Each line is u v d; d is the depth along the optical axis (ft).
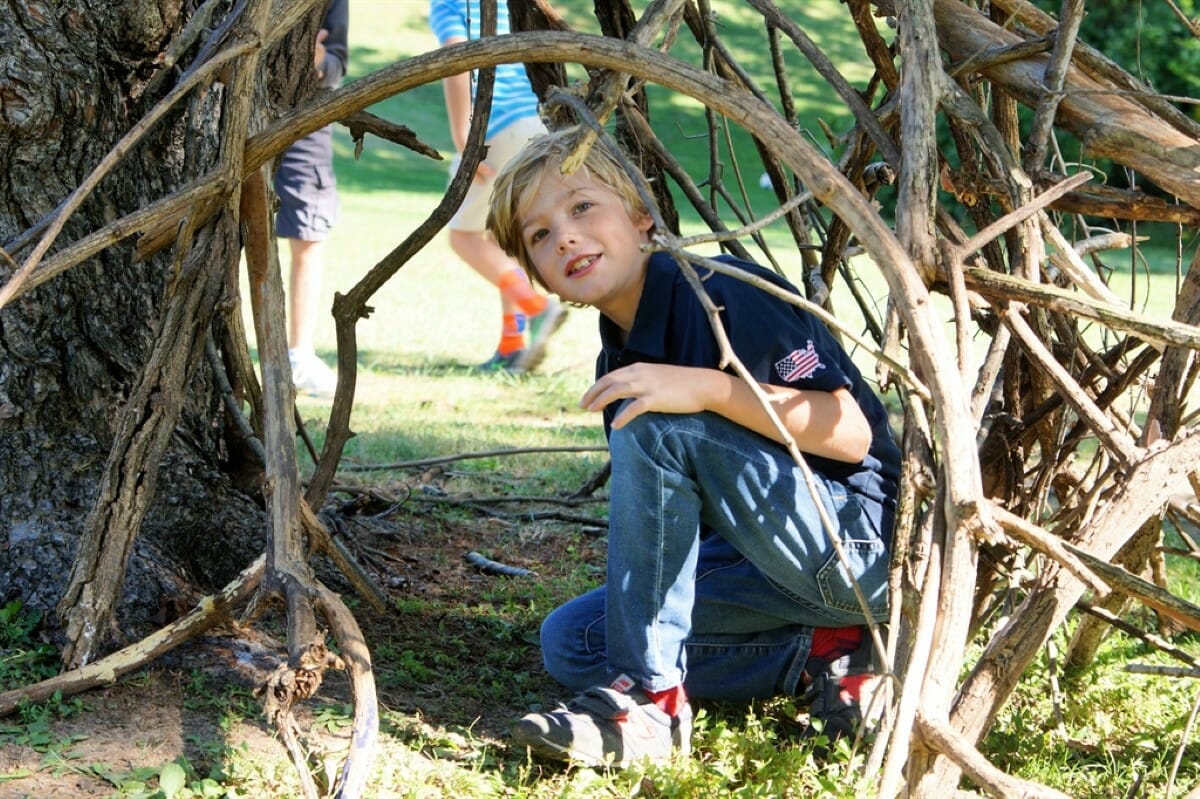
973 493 5.49
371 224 41.29
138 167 9.16
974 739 6.47
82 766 6.97
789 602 8.29
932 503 6.56
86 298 8.92
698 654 8.64
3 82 8.36
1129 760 8.54
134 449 7.66
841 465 8.02
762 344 7.77
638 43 7.01
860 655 8.50
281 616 9.24
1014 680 6.55
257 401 10.07
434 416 19.20
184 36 7.77
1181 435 6.97
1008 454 8.72
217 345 10.19
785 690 8.52
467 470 15.90
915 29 7.00
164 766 6.88
